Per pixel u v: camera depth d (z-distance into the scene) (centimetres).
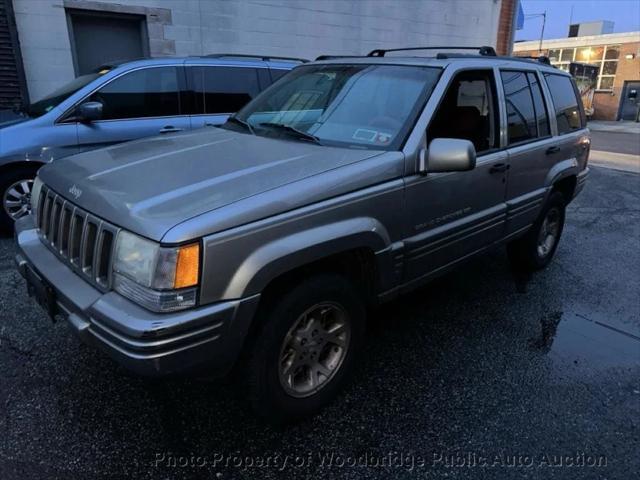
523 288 433
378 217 260
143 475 221
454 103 311
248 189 222
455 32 1198
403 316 374
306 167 247
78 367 295
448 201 305
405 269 288
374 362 313
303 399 254
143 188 227
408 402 276
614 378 306
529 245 442
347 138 290
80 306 211
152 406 265
